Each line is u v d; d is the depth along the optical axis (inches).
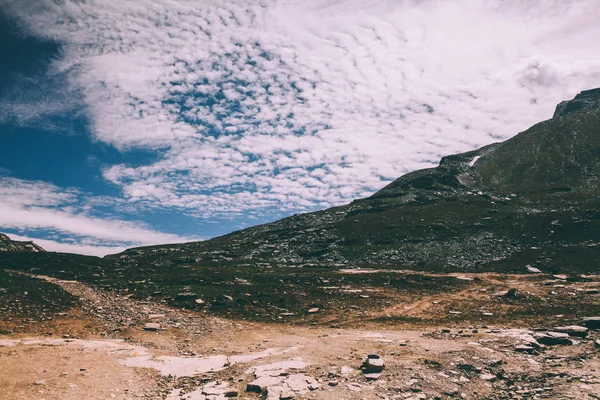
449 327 1424.7
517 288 2164.1
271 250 4793.3
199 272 3184.1
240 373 879.1
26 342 1175.0
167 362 1007.0
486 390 781.3
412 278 2578.7
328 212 6658.5
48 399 723.4
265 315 1775.3
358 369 868.6
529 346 1046.4
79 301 1850.4
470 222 4739.2
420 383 783.1
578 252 3346.5
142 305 1878.7
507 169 7780.5
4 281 2208.4
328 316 1731.1
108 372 905.5
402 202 6338.6
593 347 1023.6
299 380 800.3
